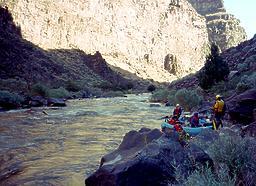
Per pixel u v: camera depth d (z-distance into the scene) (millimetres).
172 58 170375
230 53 50562
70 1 112000
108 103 39625
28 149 12039
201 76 35438
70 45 102312
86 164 9758
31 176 8602
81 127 18141
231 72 35500
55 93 46250
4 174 8867
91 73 88812
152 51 171875
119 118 22812
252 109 15992
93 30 122625
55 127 18047
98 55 100688
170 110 28922
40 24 88500
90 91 63062
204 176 4391
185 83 49062
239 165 4871
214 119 13359
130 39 155500
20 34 78438
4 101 28766
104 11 137375
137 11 169125
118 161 7062
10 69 54156
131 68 132250
